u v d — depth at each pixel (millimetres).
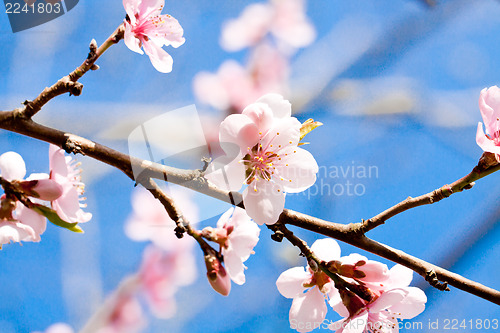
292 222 431
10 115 426
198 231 429
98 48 438
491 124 432
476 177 427
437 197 427
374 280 429
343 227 430
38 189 425
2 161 429
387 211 428
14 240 423
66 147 424
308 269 447
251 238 434
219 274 427
